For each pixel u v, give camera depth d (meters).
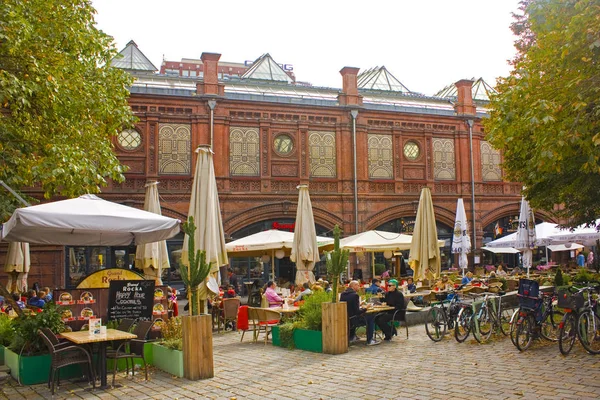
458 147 33.19
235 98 28.83
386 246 20.22
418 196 31.89
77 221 10.49
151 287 11.12
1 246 23.69
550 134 10.48
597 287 12.55
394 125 31.78
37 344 9.83
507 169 15.76
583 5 10.48
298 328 12.55
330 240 21.58
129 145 27.23
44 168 14.63
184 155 27.86
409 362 10.40
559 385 8.20
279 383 9.06
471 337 13.16
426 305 17.67
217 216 13.74
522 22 20.17
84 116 16.48
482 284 19.19
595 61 10.84
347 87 30.98
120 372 10.38
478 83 40.12
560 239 20.48
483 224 33.34
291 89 32.97
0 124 14.23
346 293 12.65
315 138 30.27
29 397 8.74
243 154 28.91
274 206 28.97
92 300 12.10
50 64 14.44
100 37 17.42
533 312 11.36
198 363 9.57
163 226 11.33
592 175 12.77
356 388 8.51
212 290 13.43
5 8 12.63
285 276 30.03
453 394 7.91
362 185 30.50
